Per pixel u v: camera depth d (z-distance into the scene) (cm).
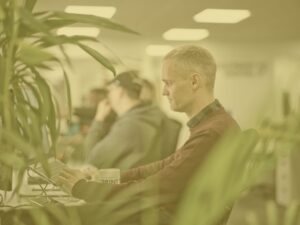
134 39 562
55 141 107
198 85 174
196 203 65
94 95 315
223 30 619
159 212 94
